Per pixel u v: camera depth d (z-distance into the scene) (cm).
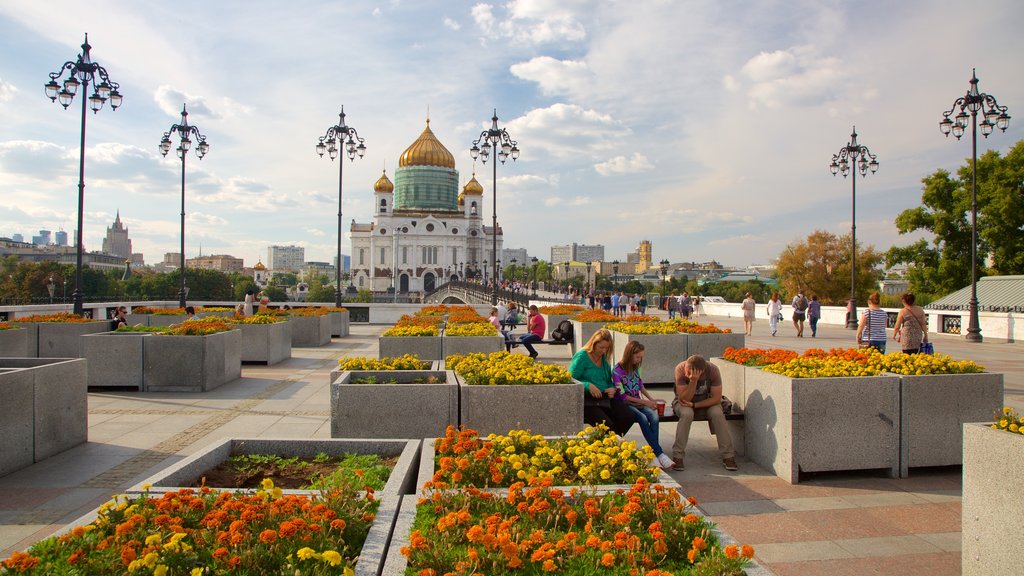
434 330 1448
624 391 805
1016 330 2461
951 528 578
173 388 1271
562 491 448
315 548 372
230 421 1000
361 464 549
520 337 1812
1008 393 1221
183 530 379
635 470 495
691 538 391
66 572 340
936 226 4416
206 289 10419
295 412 1071
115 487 690
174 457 802
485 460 495
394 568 357
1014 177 3984
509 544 357
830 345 2225
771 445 736
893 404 713
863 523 588
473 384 760
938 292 4519
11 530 571
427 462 527
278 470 550
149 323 2177
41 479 714
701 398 774
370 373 841
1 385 718
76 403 850
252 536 378
